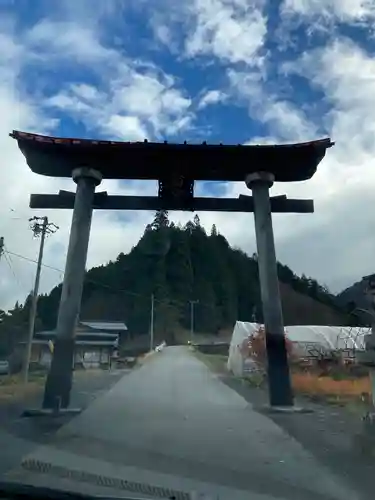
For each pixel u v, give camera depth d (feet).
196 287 341.00
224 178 53.11
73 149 49.60
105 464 25.68
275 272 50.72
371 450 29.73
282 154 50.80
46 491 15.40
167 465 25.64
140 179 52.75
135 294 312.09
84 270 49.49
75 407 49.32
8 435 35.09
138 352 238.89
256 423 41.29
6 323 165.07
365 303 55.16
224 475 23.52
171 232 370.12
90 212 50.65
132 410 49.73
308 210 54.54
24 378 92.07
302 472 24.23
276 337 49.67
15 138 48.93
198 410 50.14
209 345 272.31
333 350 98.22
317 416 45.32
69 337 47.67
